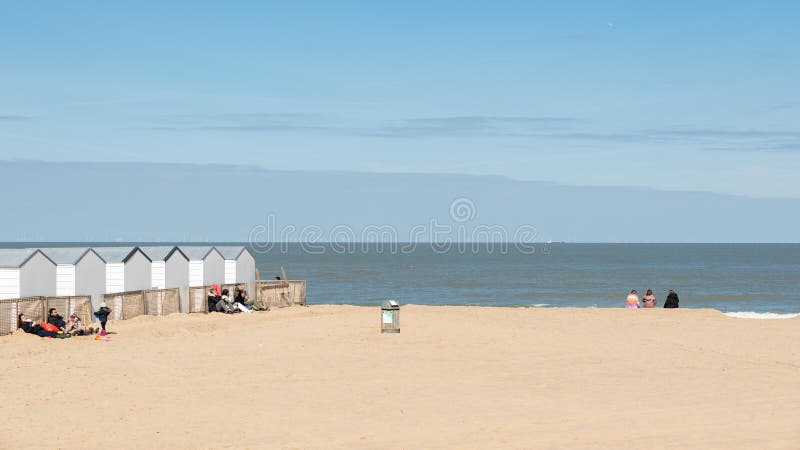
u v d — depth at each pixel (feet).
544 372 70.85
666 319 120.06
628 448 41.11
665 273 432.25
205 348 85.56
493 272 443.32
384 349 84.58
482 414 52.80
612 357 79.77
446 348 85.35
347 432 47.93
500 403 56.80
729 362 76.84
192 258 143.54
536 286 314.76
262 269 478.59
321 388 63.16
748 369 72.64
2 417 52.80
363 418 52.13
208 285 144.05
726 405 54.95
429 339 92.38
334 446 44.16
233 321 119.85
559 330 104.17
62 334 94.58
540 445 42.55
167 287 134.41
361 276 394.52
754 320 118.83
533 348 85.81
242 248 158.10
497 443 43.47
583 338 94.94
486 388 63.05
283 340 91.56
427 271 453.99
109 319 112.78
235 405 56.75
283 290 151.43
